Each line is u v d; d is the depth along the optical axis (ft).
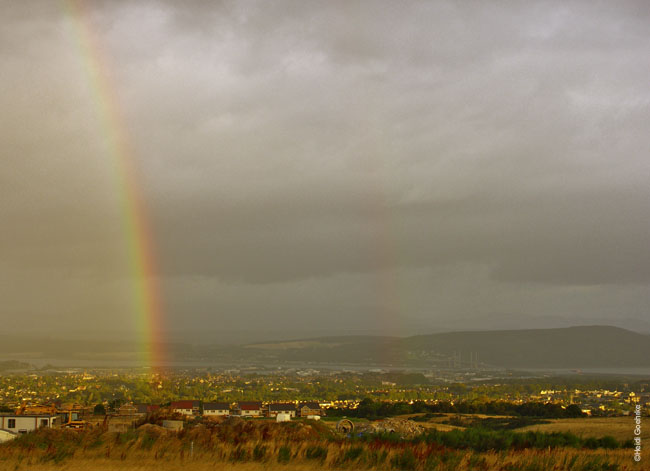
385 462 116.57
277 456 121.49
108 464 115.03
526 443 158.20
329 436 167.12
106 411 323.16
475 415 324.39
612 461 124.26
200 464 115.03
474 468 114.21
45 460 118.93
